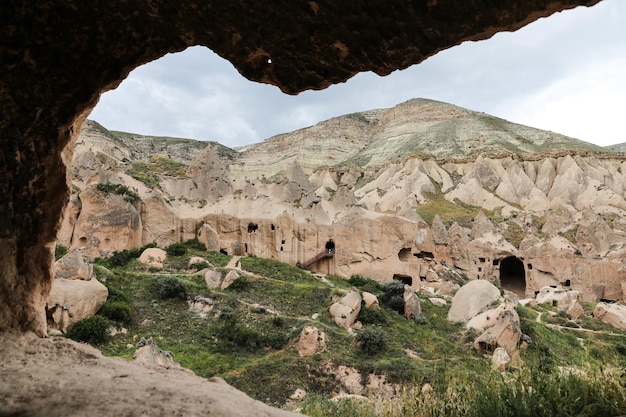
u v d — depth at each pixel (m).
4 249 8.33
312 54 7.48
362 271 50.84
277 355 28.02
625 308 42.28
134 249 44.12
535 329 33.69
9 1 7.05
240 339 29.20
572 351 31.81
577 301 44.38
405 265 51.72
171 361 20.17
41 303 9.16
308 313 35.41
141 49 7.96
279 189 55.97
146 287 35.06
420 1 6.31
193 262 41.59
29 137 8.13
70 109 8.27
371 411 10.48
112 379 7.02
